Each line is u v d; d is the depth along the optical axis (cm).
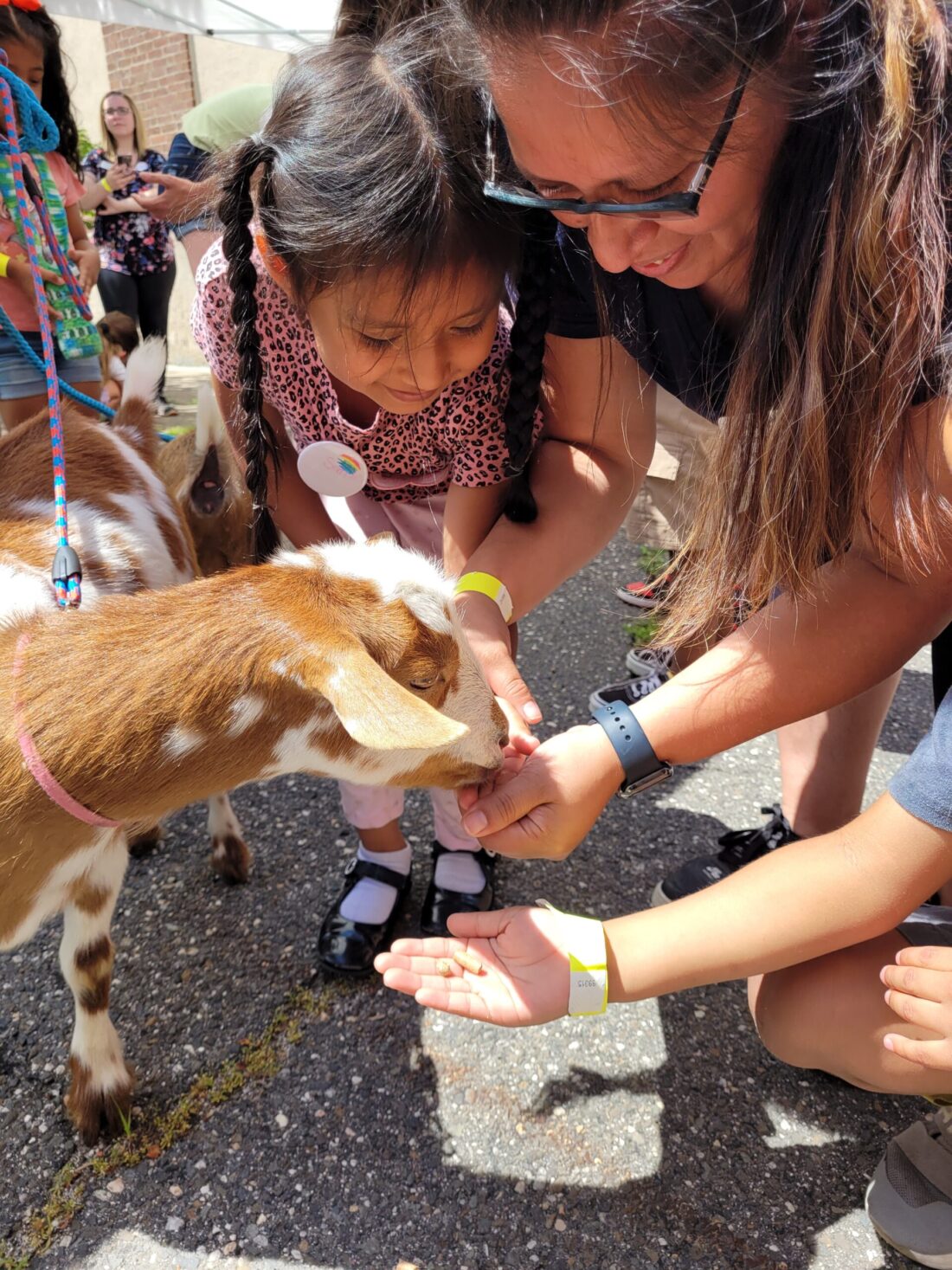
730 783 312
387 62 165
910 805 139
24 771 154
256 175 191
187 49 955
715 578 160
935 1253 167
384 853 248
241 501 303
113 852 182
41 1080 204
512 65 118
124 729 155
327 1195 182
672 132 116
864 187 114
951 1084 148
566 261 186
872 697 223
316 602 167
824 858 146
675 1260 172
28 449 225
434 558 239
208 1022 218
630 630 411
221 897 257
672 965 151
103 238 759
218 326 215
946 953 138
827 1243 175
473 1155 190
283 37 771
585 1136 195
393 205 152
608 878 268
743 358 139
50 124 264
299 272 166
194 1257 171
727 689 165
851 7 110
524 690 201
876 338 122
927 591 154
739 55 108
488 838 175
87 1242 172
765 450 139
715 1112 201
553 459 216
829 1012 160
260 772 173
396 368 173
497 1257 172
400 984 156
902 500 134
